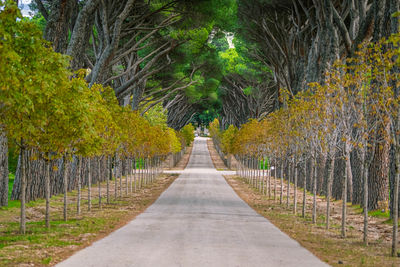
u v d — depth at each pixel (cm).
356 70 1523
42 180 2772
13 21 1021
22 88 1087
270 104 7131
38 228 1608
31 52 1095
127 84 3488
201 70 4731
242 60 6431
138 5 3031
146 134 3803
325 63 3284
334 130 1864
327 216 1886
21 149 1479
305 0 3672
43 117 1336
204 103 8456
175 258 1064
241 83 7156
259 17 4003
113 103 2602
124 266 960
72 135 1542
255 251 1201
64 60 1269
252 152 4681
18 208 2264
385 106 1388
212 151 13238
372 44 1454
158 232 1561
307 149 2312
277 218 2205
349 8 2917
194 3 2892
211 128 14350
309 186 4122
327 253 1231
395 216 1279
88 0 2473
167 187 4416
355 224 2056
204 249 1209
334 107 1769
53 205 2545
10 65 958
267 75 5981
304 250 1252
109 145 2591
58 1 2452
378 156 2366
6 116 1275
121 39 3434
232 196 3572
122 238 1405
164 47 3903
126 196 3444
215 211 2450
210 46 4703
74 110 1483
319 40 3359
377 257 1208
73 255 1094
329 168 1942
